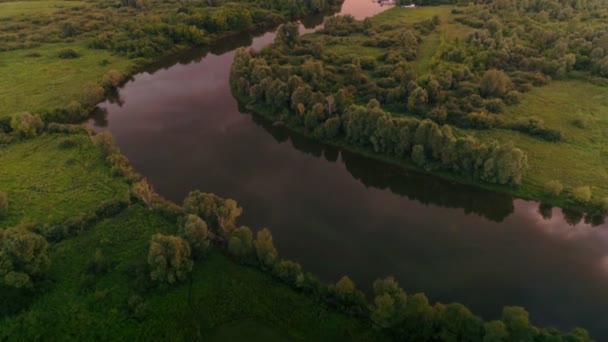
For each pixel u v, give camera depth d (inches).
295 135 4741.6
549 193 3582.7
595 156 3993.6
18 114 4537.4
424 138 3954.2
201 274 2915.8
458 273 3080.7
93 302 2711.6
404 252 3270.2
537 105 4845.0
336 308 2699.3
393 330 2512.3
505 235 3422.7
